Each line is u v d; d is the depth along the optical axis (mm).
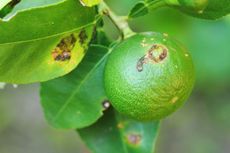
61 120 345
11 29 277
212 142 884
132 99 307
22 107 924
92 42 330
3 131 908
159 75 303
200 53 689
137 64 305
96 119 343
